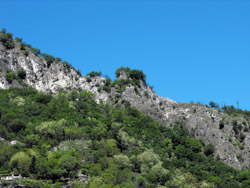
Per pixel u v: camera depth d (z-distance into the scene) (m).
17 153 191.25
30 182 173.00
